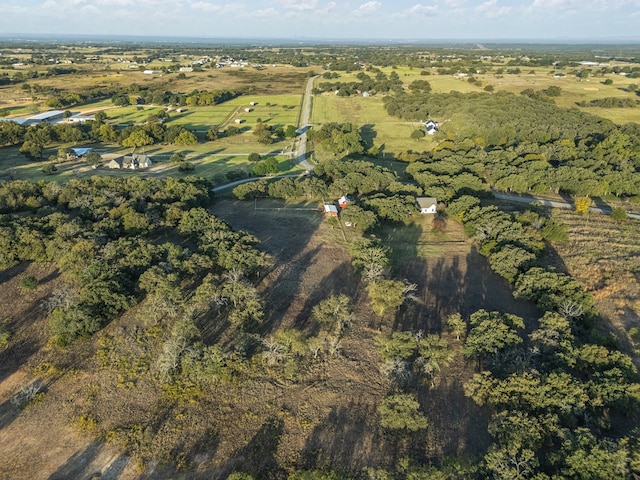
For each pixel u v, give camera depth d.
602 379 44.50
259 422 43.75
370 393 47.69
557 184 103.06
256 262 67.38
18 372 48.88
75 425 42.66
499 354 50.31
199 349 49.94
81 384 47.41
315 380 49.22
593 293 65.81
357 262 69.75
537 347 50.28
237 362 49.62
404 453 41.03
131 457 39.88
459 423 44.19
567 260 74.94
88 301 55.12
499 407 43.78
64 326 52.34
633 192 99.88
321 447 41.47
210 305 60.47
